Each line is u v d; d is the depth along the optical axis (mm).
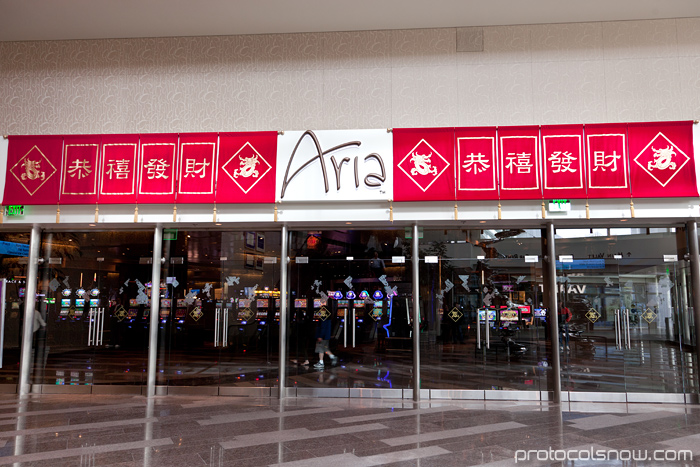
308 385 8180
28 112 8734
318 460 4734
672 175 7734
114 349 8469
